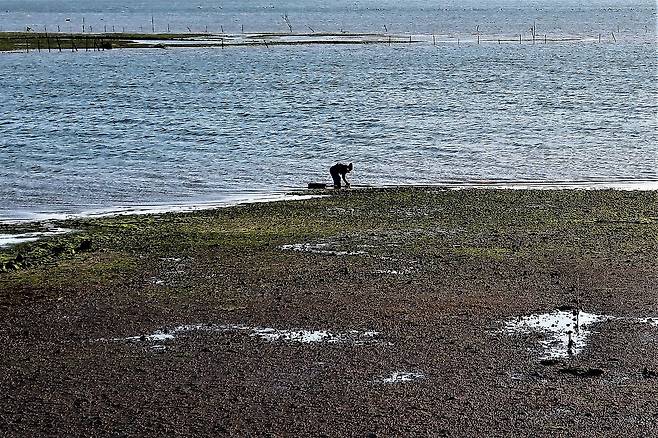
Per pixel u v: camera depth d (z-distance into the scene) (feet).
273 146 175.63
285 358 61.21
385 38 562.66
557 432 49.60
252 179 141.49
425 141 179.11
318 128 200.75
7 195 129.70
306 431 50.34
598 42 535.19
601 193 122.21
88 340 65.51
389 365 59.67
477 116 217.77
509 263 84.23
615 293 74.43
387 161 157.48
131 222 107.34
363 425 50.88
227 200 124.67
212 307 72.38
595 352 61.36
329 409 53.11
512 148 169.68
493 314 69.56
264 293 75.87
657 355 60.64
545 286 76.69
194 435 50.21
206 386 56.75
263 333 66.23
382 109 235.20
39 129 201.57
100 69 362.53
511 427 50.26
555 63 386.11
